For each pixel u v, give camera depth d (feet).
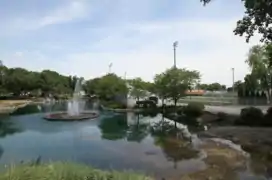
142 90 185.16
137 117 127.03
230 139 67.62
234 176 41.29
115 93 196.54
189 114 117.91
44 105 215.31
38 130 92.02
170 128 93.20
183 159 51.67
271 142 60.64
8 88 260.83
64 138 76.89
